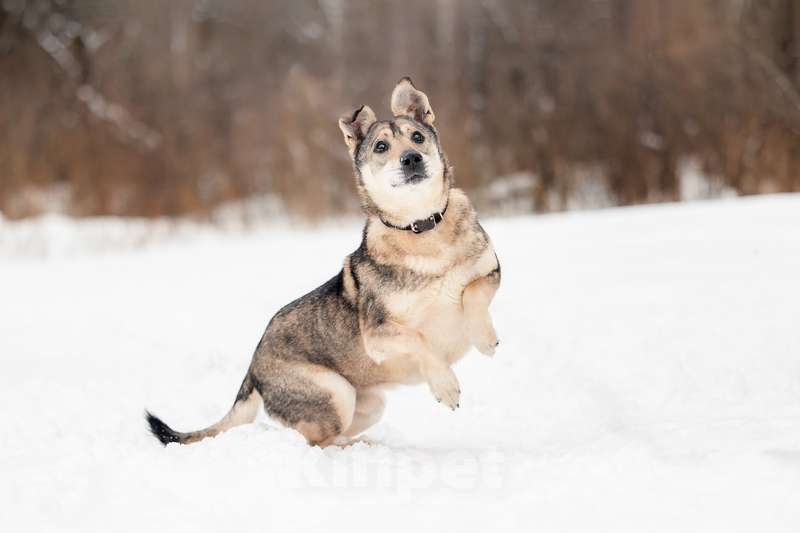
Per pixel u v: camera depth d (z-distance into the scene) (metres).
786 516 3.48
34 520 4.31
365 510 4.05
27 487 4.76
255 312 10.84
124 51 27.05
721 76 20.47
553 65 24.02
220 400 7.31
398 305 5.28
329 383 5.54
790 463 3.80
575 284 9.61
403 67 26.30
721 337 7.02
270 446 4.84
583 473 4.16
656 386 6.24
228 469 4.63
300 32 29.23
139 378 8.28
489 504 3.98
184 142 25.23
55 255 20.48
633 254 10.62
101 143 24.67
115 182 24.27
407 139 5.39
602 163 21.75
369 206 5.50
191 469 4.69
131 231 22.64
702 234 11.07
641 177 20.80
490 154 23.06
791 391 5.51
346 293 5.59
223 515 4.15
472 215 5.46
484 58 25.58
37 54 26.50
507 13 25.70
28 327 11.59
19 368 9.17
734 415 5.04
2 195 23.67
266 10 29.56
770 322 7.13
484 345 5.23
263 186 24.78
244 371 8.20
